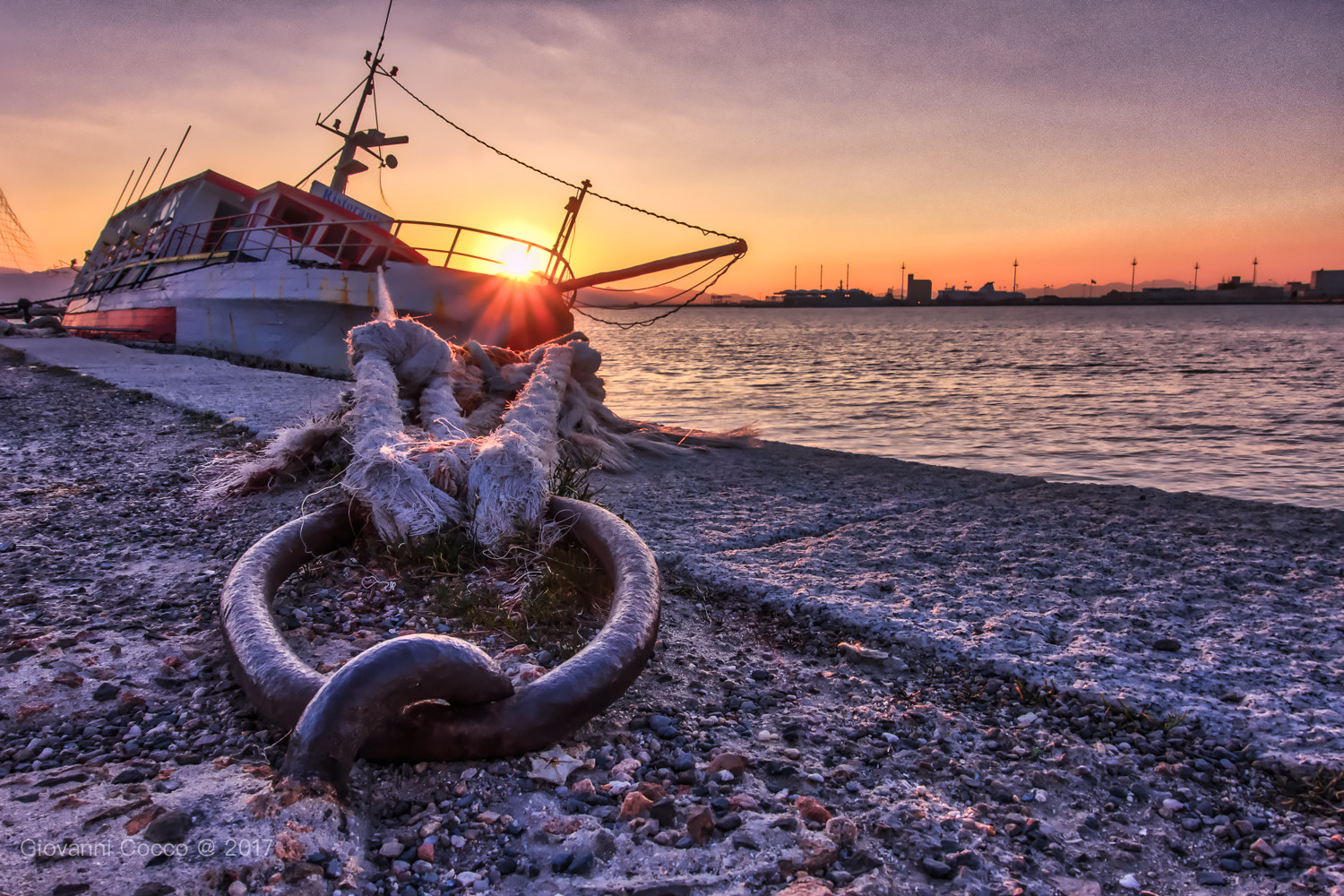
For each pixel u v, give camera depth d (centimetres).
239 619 258
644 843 192
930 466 641
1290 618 329
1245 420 1992
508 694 222
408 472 383
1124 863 197
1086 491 551
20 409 796
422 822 198
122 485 515
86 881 160
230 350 1623
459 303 1406
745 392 2709
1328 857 197
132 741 227
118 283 2117
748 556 407
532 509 378
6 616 307
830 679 287
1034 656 296
